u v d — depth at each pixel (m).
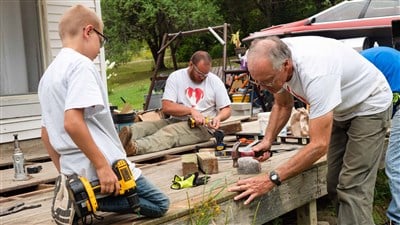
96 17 2.27
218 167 3.64
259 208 3.09
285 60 2.75
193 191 3.05
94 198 2.17
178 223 2.62
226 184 3.00
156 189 2.49
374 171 3.14
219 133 4.33
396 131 3.46
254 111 8.10
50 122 2.24
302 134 4.38
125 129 4.29
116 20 20.81
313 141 2.83
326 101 2.77
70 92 2.10
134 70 22.61
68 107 2.08
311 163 2.86
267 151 3.63
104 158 2.17
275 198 3.21
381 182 4.62
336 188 3.29
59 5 6.46
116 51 21.17
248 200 2.93
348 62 2.99
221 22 20.81
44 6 6.24
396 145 3.48
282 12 21.45
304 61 2.79
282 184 3.27
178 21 20.30
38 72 6.30
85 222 2.39
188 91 4.82
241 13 21.95
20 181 3.85
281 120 3.57
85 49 2.24
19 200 3.28
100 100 2.14
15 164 3.91
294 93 3.03
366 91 3.05
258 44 2.79
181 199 2.87
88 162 2.22
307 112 4.44
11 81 6.10
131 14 20.72
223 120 4.79
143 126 4.72
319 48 2.84
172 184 3.24
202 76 4.76
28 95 6.00
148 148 4.48
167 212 2.60
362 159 3.09
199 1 20.14
